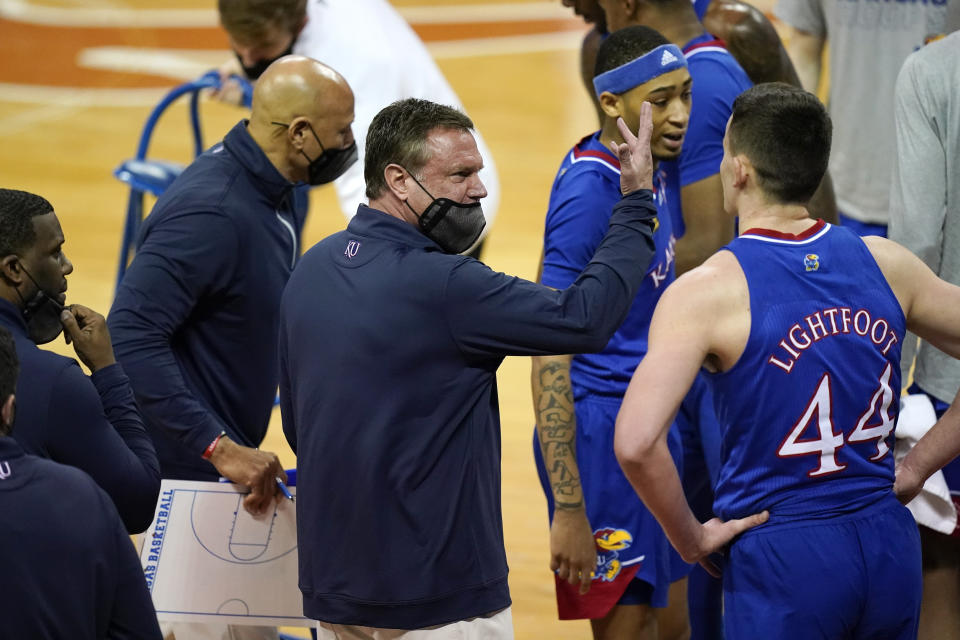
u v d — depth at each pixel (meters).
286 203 11.56
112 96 44.31
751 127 8.65
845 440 8.41
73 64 49.19
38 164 35.38
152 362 10.41
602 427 11.24
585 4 14.97
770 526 8.45
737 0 15.04
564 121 41.41
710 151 13.02
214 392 11.06
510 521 16.88
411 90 17.50
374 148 8.90
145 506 8.71
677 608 12.58
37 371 8.23
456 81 47.50
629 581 11.23
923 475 9.27
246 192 10.90
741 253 8.52
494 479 8.91
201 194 10.71
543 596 14.96
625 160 8.93
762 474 8.47
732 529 8.54
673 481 8.38
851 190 16.27
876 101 15.80
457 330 8.48
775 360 8.32
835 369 8.34
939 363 11.56
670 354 8.29
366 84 16.70
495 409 8.97
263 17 14.23
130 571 7.46
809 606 8.30
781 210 8.71
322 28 16.62
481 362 8.68
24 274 8.65
